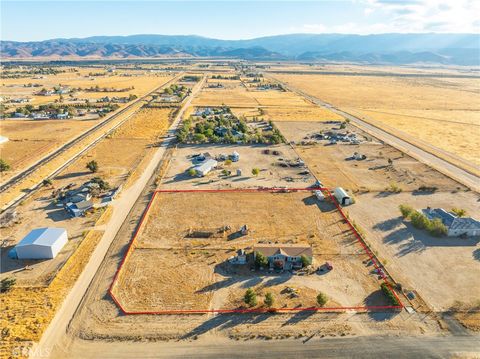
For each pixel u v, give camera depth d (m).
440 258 53.69
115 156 98.88
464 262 52.81
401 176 87.31
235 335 38.94
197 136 113.25
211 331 39.44
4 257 52.28
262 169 90.50
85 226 61.22
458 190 79.25
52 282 46.69
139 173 86.19
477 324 41.03
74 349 36.62
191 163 93.94
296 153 104.31
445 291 46.50
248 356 36.22
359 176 87.06
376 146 113.31
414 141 120.12
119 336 38.47
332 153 105.50
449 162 98.44
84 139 114.25
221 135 121.56
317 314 42.22
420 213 63.09
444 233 59.84
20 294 44.47
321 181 83.06
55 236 53.94
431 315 42.28
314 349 37.22
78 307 42.59
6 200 70.62
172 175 85.06
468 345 38.19
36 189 76.25
